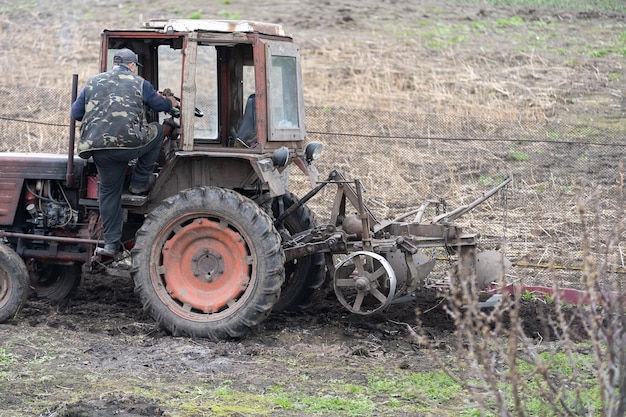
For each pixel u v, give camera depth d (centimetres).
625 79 2898
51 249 1341
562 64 3053
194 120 1260
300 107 1334
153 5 3781
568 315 1345
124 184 1297
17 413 923
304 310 1413
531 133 2339
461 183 2066
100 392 993
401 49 3238
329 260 1352
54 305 1416
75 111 1223
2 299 1290
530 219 1844
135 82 1217
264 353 1176
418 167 2158
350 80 2925
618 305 763
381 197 1989
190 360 1133
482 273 1316
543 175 2095
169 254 1252
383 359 1162
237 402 978
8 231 1362
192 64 1236
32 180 1350
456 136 2336
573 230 1747
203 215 1240
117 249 1266
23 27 3503
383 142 2277
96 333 1262
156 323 1267
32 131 2353
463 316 1328
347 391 1030
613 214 1788
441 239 1310
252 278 1225
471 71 2959
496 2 3841
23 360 1106
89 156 1214
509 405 958
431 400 980
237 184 1273
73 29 3484
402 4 3806
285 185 1411
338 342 1238
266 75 1242
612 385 743
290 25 3519
